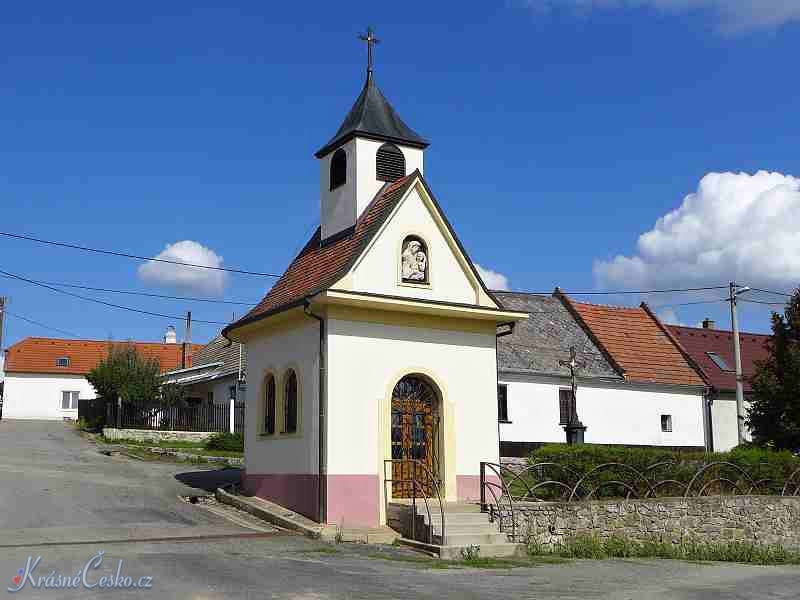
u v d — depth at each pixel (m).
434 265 22.55
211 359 51.88
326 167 25.27
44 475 26.02
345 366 20.64
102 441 37.94
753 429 31.48
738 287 36.00
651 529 22.27
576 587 14.66
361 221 23.17
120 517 20.08
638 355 39.81
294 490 21.16
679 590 14.89
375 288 21.44
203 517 20.94
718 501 23.77
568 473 21.98
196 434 39.81
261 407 23.44
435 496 21.55
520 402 34.66
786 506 25.33
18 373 63.81
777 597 14.79
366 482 20.41
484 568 16.70
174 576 13.36
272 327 23.19
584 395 36.41
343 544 18.50
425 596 12.90
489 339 23.14
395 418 21.52
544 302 41.91
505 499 21.00
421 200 22.72
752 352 47.16
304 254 25.39
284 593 12.43
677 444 38.59
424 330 22.02
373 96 24.89
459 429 22.12
